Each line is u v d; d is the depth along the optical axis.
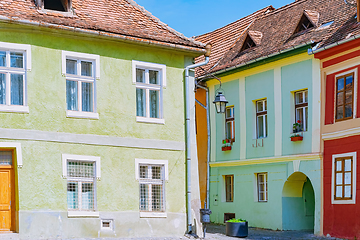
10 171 15.16
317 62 21.05
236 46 26.59
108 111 16.72
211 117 26.08
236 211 24.30
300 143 21.48
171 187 17.66
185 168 18.03
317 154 20.56
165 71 18.02
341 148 19.58
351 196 18.86
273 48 23.20
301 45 21.12
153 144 17.44
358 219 18.41
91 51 16.64
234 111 24.98
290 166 21.86
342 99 19.80
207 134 26.16
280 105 22.61
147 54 17.72
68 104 16.17
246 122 24.20
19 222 14.85
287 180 21.95
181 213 17.73
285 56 22.22
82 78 16.45
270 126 23.05
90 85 16.64
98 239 15.87
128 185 16.80
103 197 16.31
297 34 22.91
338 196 19.50
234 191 24.53
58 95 15.88
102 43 16.86
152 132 17.48
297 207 22.47
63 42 16.16
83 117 16.23
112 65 16.97
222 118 25.47
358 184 18.59
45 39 15.85
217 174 25.47
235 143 24.69
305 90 21.80
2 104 15.09
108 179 16.47
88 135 16.25
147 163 17.27
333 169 19.86
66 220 15.57
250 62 23.48
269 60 22.94
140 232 16.81
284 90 22.47
